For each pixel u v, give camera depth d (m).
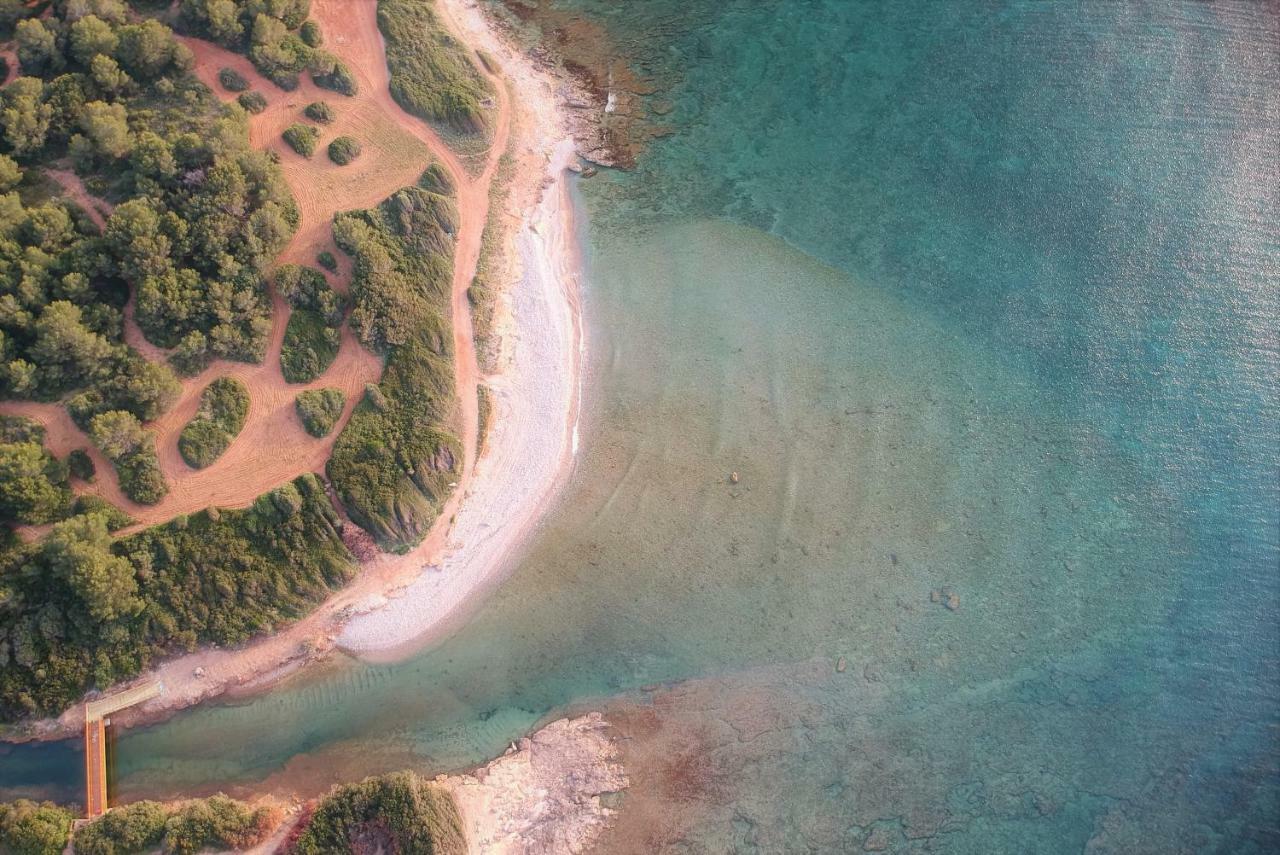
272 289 47.06
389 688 44.00
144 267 44.09
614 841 42.41
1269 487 50.12
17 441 42.62
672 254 53.00
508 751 43.31
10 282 42.34
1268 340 52.38
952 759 45.00
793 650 46.12
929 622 47.12
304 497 44.47
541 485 47.78
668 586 46.66
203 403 45.22
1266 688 46.81
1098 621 47.66
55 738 41.31
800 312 52.50
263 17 49.09
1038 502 49.59
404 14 52.62
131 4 49.75
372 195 49.50
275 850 39.88
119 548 42.59
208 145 45.69
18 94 45.41
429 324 47.66
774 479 49.09
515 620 45.56
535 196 52.38
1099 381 51.88
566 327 50.84
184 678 42.69
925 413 50.97
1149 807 44.72
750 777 44.00
